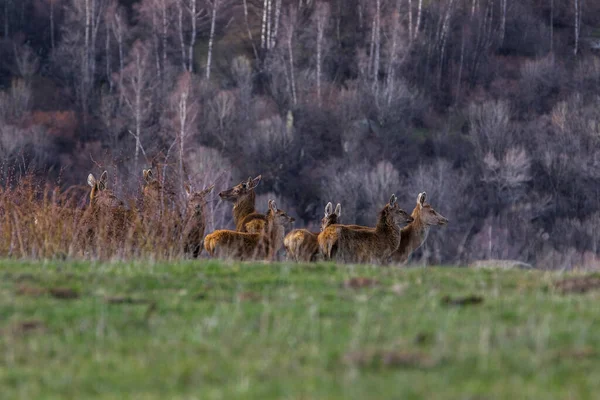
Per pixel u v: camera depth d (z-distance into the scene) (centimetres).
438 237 14912
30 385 2498
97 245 4956
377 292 3541
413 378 2462
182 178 5634
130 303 3334
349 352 2659
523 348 2722
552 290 3666
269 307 3216
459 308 3266
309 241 5472
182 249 5134
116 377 2545
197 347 2788
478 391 2359
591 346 2753
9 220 5219
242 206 6675
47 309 3206
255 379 2498
